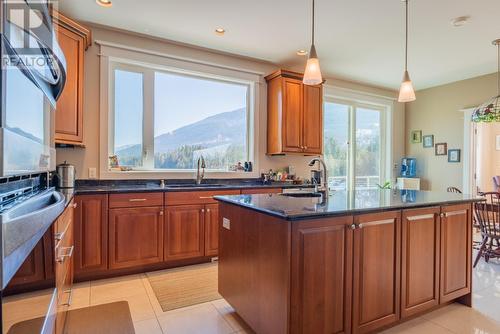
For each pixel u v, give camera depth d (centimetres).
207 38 356
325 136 518
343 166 538
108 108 341
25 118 125
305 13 295
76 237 275
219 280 240
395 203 208
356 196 252
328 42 362
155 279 294
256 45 376
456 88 519
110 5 283
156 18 309
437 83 532
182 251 326
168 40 363
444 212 229
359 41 358
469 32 333
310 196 263
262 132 443
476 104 491
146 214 307
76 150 324
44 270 113
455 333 202
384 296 196
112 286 277
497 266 333
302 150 431
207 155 414
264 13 296
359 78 507
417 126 581
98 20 313
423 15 296
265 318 179
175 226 322
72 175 290
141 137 369
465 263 244
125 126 360
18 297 82
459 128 514
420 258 214
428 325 212
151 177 364
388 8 284
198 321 217
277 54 406
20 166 113
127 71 361
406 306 207
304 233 165
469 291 244
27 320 90
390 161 582
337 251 176
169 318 221
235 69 417
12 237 72
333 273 174
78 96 292
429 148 559
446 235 231
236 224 215
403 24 315
